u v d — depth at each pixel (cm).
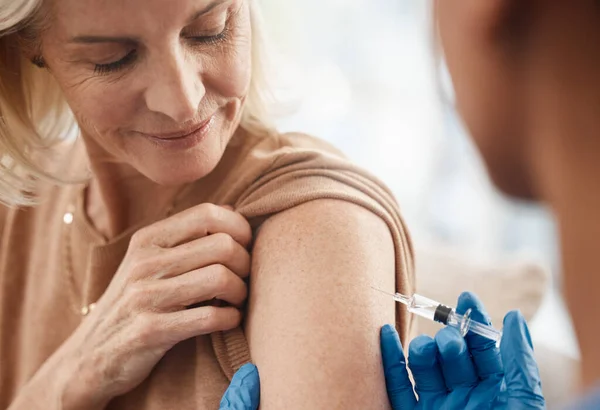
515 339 63
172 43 61
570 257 41
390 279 67
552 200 41
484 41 39
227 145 75
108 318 70
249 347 67
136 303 68
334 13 182
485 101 41
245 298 69
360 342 63
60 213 81
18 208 83
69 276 81
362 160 190
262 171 71
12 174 77
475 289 112
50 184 82
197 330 67
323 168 69
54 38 64
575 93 38
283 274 66
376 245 67
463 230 178
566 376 116
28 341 82
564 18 37
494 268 115
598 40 37
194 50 64
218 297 67
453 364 65
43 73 75
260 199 69
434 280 115
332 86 185
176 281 67
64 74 65
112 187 76
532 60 39
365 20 183
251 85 75
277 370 63
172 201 75
